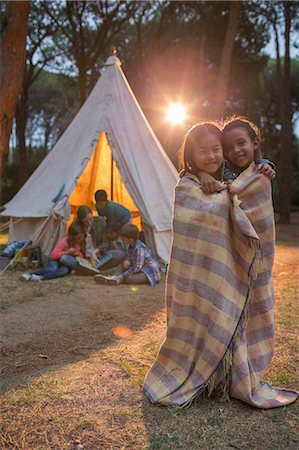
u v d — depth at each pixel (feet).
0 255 26.66
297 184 97.91
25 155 69.31
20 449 7.75
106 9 57.11
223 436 8.02
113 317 15.56
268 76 88.07
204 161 8.96
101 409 8.99
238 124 9.14
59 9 61.87
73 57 72.74
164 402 9.00
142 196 24.56
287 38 60.29
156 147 26.99
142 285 20.59
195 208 8.90
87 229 23.03
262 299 9.25
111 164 30.48
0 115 23.22
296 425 8.36
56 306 16.94
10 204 27.71
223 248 8.80
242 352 8.97
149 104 66.59
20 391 9.82
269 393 9.27
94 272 22.12
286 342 12.79
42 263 24.18
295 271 24.56
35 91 105.50
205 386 9.03
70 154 26.37
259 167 9.03
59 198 24.16
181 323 9.21
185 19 65.98
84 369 11.01
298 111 90.89
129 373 10.65
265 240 9.08
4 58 24.75
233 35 44.21
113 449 7.70
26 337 13.55
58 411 8.95
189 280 9.00
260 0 61.62
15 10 24.79
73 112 75.87
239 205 8.80
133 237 20.99
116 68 28.50
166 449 7.63
